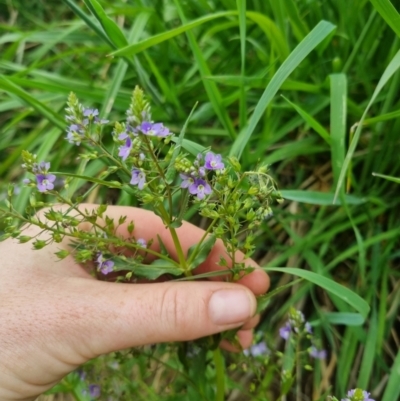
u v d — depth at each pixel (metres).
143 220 0.18
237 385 0.19
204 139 0.25
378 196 0.22
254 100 0.24
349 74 0.23
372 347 0.19
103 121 0.12
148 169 0.13
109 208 0.19
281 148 0.22
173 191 0.13
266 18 0.19
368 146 0.23
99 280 0.16
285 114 0.24
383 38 0.22
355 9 0.21
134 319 0.14
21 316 0.15
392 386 0.17
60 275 0.16
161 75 0.24
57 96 0.25
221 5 0.25
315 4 0.22
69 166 0.26
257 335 0.19
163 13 0.25
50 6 0.33
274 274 0.23
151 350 0.19
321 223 0.22
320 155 0.25
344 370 0.19
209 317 0.14
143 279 0.18
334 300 0.20
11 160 0.25
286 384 0.16
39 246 0.13
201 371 0.16
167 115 0.24
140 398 0.19
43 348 0.15
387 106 0.20
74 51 0.24
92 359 0.17
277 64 0.22
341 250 0.23
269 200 0.13
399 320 0.21
